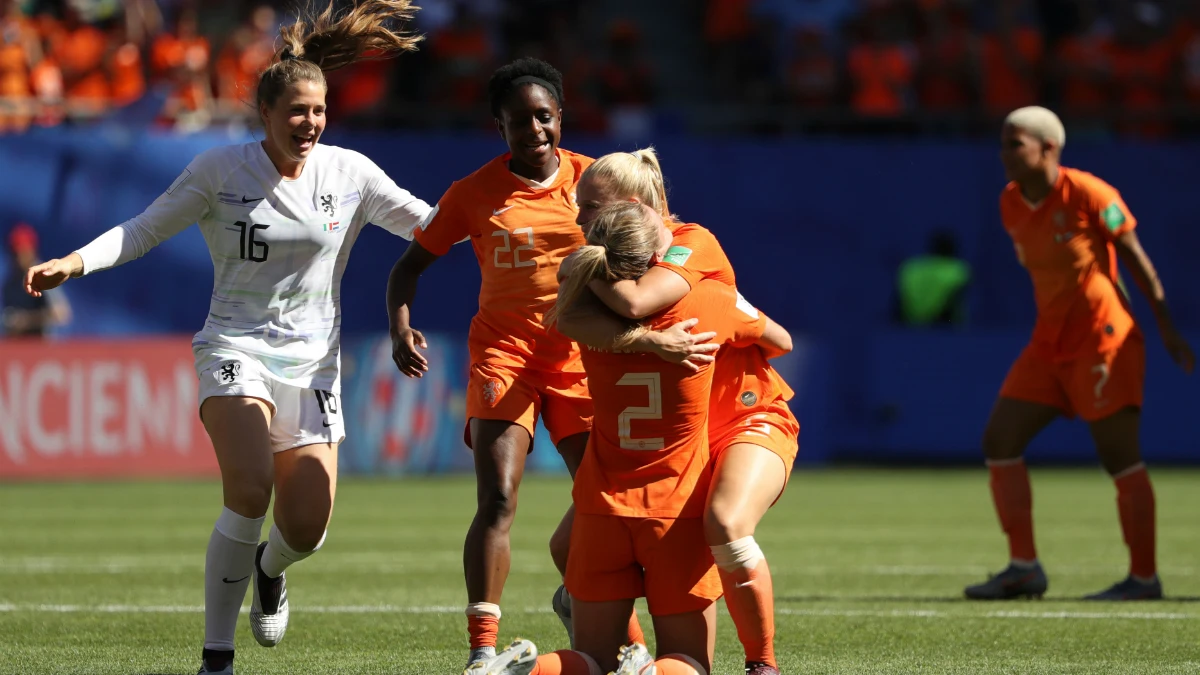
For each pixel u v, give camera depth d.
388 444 57.22
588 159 20.97
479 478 19.31
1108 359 27.92
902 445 62.84
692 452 16.75
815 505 48.19
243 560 18.88
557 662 15.92
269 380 19.58
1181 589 29.28
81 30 70.69
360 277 63.69
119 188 61.41
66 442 53.91
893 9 77.69
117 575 30.47
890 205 66.31
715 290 17.11
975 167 66.50
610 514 16.50
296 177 19.78
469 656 19.72
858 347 63.06
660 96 80.12
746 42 79.19
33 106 64.62
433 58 73.75
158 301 61.50
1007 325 66.75
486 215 20.34
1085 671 19.86
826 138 68.81
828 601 27.12
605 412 16.75
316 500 19.59
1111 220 27.97
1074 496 51.62
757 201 65.81
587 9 82.44
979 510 46.62
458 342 58.28
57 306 60.12
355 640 22.66
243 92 22.14
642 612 26.67
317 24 21.02
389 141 63.25
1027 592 27.66
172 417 54.81
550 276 20.19
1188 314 66.25
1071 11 80.25
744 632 16.70
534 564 33.22
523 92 19.97
